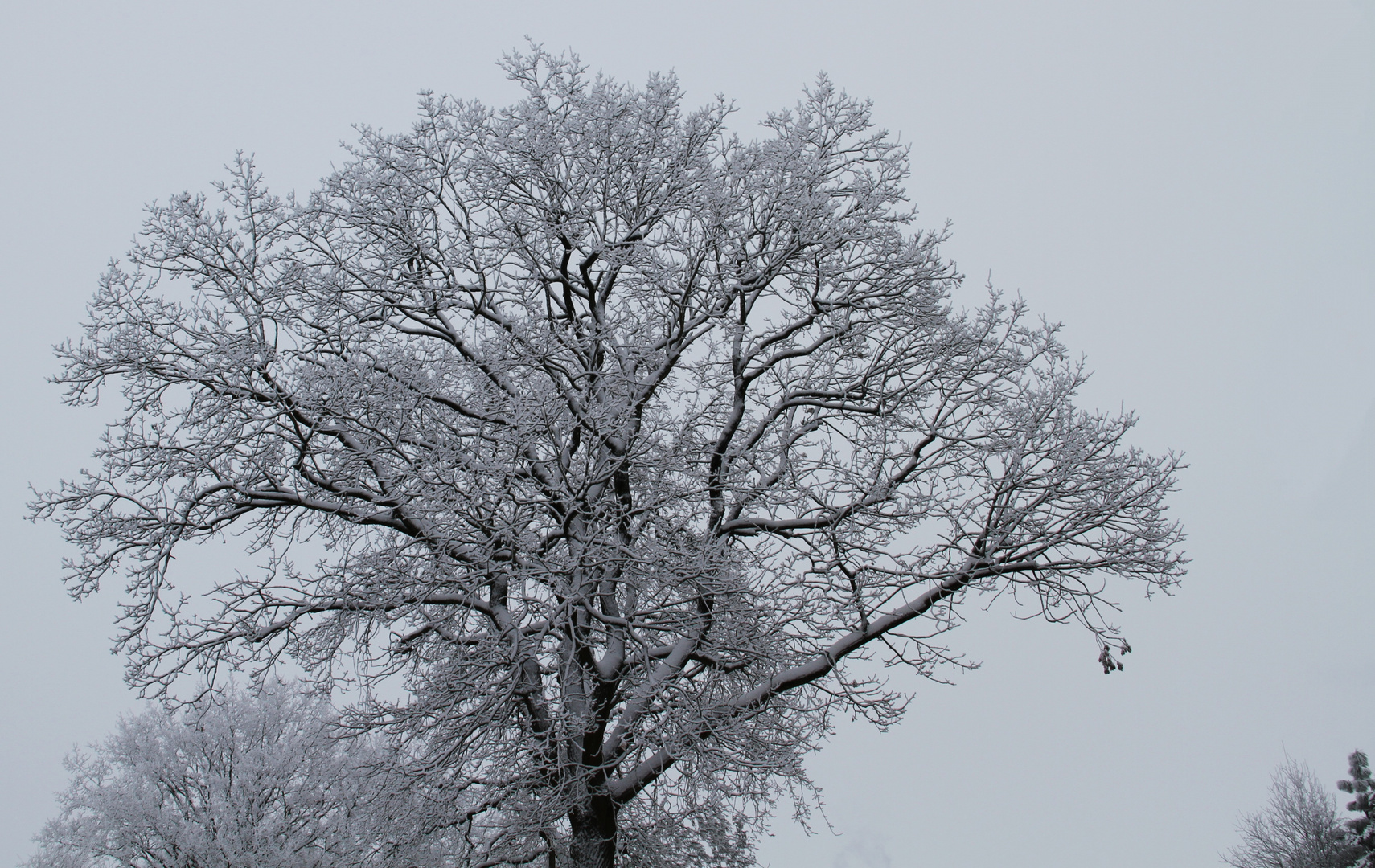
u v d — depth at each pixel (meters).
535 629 9.44
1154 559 10.23
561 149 11.12
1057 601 10.33
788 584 10.30
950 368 11.19
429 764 9.55
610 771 10.18
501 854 10.97
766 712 10.63
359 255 11.05
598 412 8.77
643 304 11.16
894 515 10.41
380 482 9.66
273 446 9.84
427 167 11.18
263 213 10.78
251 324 10.13
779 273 11.23
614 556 8.84
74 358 10.10
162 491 10.03
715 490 10.65
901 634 10.27
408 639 10.01
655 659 10.33
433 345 10.91
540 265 11.23
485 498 8.51
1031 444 10.59
